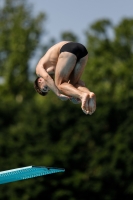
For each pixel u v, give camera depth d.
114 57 163.50
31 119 125.19
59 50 35.03
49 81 34.81
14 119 131.12
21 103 138.38
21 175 35.25
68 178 113.06
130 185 113.25
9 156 119.19
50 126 121.81
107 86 157.62
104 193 113.69
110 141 117.56
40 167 34.06
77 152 116.88
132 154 114.69
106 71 158.62
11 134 122.75
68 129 121.12
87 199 113.69
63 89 34.44
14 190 112.88
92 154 116.81
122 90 153.75
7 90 179.88
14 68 182.12
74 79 35.19
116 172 112.88
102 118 122.31
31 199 112.62
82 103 33.56
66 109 124.62
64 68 34.53
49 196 112.75
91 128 120.62
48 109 125.19
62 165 114.44
